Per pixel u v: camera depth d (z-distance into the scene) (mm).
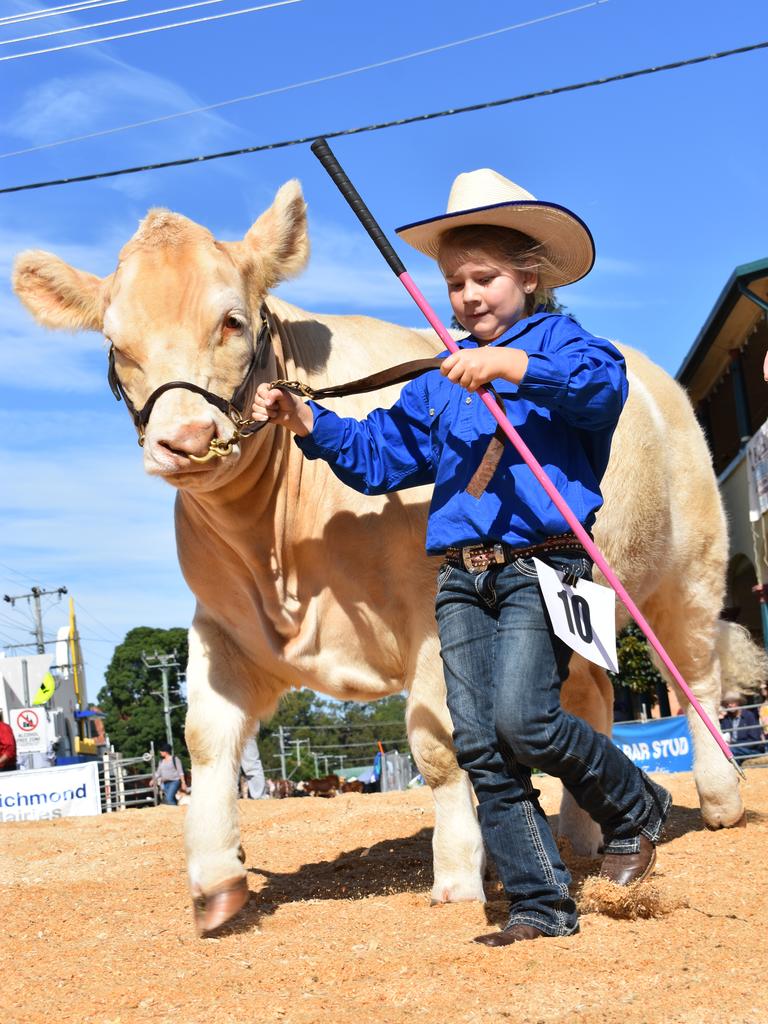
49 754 24922
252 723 4621
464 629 3580
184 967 3623
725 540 6371
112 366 4223
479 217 3625
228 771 4402
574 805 5789
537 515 3436
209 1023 2924
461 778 4352
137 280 4004
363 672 4516
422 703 4336
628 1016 2635
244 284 4219
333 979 3271
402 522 4367
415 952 3455
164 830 8391
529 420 3521
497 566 3496
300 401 3926
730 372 21781
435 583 4367
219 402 3939
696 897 4035
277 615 4461
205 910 4191
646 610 6355
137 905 5184
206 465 3865
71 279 4430
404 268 3697
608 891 3611
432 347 5180
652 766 13633
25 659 42156
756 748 12945
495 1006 2799
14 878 6438
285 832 7449
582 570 3523
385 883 5383
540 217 3623
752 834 5801
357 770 85562
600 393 3342
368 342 4938
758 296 17312
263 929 4230
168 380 3912
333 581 4434
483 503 3492
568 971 3049
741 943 3281
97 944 4188
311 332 4797
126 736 76125
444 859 4312
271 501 4387
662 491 5832
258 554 4418
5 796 14094
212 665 4559
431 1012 2807
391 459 3949
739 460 19656
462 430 3625
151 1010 3121
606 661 3418
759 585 18281
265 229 4359
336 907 4465
